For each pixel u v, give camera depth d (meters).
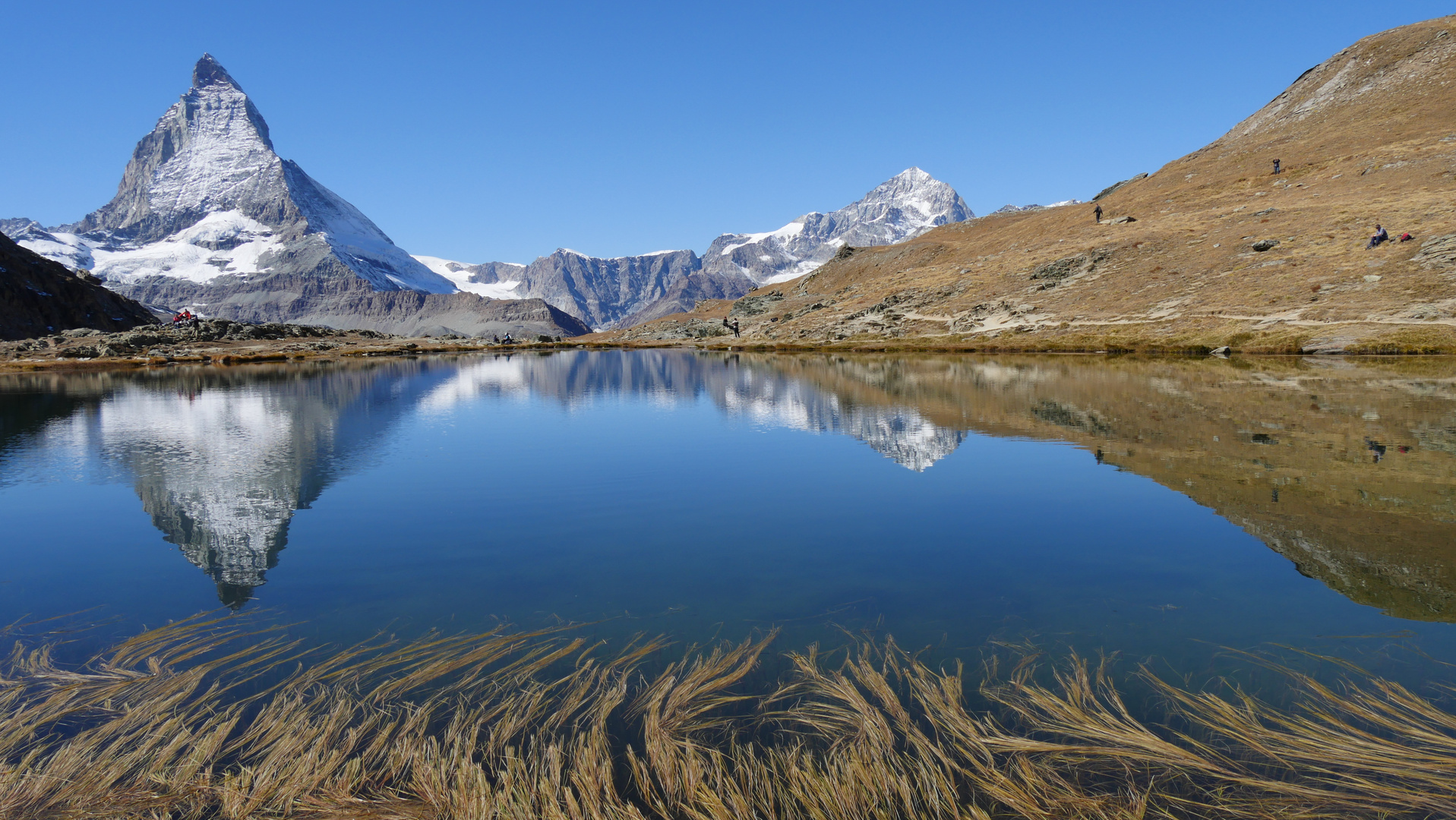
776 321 147.38
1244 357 54.72
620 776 5.80
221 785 5.71
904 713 6.64
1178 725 6.43
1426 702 6.71
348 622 9.23
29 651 8.48
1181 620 8.77
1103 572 10.56
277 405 37.25
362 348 128.75
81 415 32.72
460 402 38.78
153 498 16.47
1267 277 71.56
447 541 12.94
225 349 115.44
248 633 8.88
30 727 6.68
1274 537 12.00
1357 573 10.20
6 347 108.56
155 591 10.49
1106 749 6.01
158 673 7.71
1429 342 49.16
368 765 5.97
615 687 7.30
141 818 5.38
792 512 14.55
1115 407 28.66
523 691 7.22
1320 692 6.96
